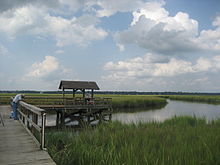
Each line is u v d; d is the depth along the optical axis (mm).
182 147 5773
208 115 27578
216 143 6121
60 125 17062
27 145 6367
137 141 6703
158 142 6852
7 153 5551
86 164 5352
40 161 4969
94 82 23453
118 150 5969
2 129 8938
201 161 4742
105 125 11789
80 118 18922
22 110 11336
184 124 12641
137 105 41344
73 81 22422
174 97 93438
